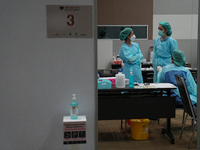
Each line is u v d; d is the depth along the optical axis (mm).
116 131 3412
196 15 6023
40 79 1983
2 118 1979
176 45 4293
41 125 2018
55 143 2043
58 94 2008
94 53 2002
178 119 3900
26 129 2010
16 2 1906
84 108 2043
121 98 2879
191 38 6094
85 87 2023
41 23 1941
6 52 1936
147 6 5973
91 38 1993
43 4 1928
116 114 2891
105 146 2875
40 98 1997
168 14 6031
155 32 6055
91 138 2076
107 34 5984
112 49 6000
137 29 6031
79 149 1986
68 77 2004
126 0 5926
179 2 6004
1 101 1966
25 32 1936
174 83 3258
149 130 3424
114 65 5637
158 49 4367
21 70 1960
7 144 2006
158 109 2904
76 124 1801
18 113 1990
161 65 4387
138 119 3170
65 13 1948
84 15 1964
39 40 1952
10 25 1919
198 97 2105
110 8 5926
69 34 1966
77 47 1987
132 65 4074
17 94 1975
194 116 2693
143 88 2879
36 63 1968
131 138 3127
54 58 1979
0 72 1944
